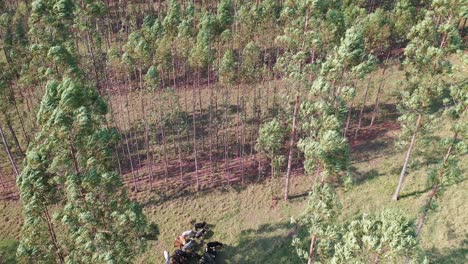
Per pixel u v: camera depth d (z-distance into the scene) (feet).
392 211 85.05
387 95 214.28
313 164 120.67
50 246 98.32
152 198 172.86
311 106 130.11
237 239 154.92
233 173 182.70
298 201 165.89
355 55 130.00
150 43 199.72
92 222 92.22
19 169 183.93
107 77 231.09
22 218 164.76
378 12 185.78
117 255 95.55
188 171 185.16
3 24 200.75
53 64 136.98
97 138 96.58
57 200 97.86
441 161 119.03
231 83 189.57
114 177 97.60
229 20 203.00
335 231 103.55
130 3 295.07
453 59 190.90
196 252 151.43
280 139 157.79
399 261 111.14
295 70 149.38
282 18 179.42
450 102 188.75
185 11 254.47
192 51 185.98
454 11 137.80
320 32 167.22
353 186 164.35
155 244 155.53
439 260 129.18
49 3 151.33
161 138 202.28
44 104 97.30
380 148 181.37
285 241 150.30
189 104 223.51
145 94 228.02
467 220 137.39
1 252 150.41
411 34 143.33
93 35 199.72
